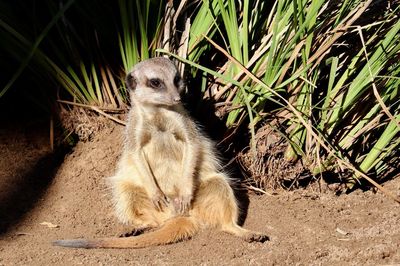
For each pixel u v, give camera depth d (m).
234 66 4.71
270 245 4.22
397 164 5.09
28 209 4.70
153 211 4.57
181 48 4.82
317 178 4.86
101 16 4.86
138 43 4.85
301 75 4.57
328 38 4.64
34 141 5.11
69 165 4.97
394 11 4.69
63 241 4.17
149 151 4.60
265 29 4.79
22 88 5.13
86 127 4.95
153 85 4.37
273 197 4.75
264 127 4.79
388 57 4.55
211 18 4.75
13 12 4.94
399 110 4.85
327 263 3.99
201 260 4.05
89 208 4.72
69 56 4.95
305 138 4.77
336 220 4.52
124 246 4.20
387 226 4.43
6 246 4.25
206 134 4.79
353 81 4.65
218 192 4.45
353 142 4.83
